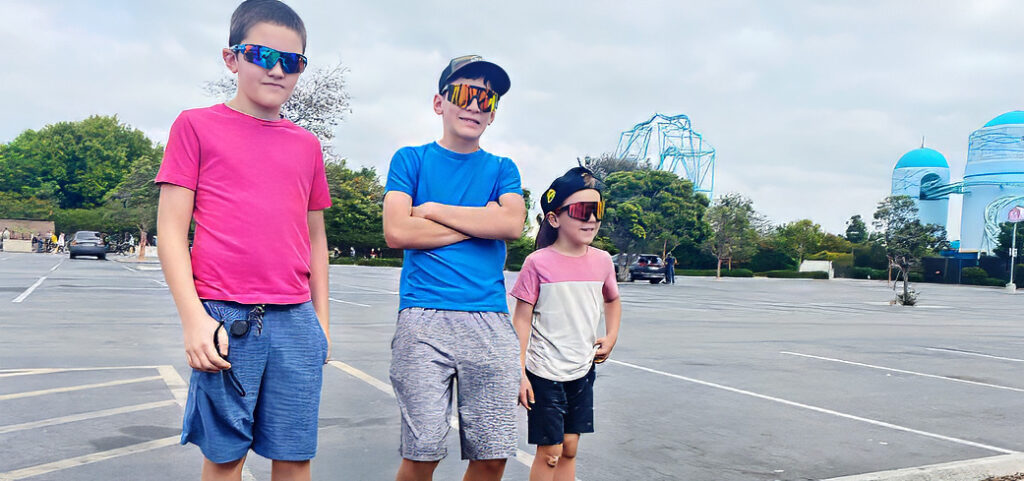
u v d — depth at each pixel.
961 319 19.44
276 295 2.40
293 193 2.49
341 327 11.38
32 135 81.75
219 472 2.37
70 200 75.38
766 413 6.17
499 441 2.83
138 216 37.06
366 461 4.34
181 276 2.28
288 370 2.41
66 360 7.45
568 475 3.51
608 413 5.98
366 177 63.56
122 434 4.71
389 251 59.75
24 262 32.19
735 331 13.41
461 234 2.87
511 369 2.88
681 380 7.68
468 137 2.96
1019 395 7.54
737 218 50.72
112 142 77.50
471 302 2.84
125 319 11.28
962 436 5.57
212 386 2.31
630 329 13.06
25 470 3.95
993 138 70.75
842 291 36.12
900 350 11.36
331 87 20.62
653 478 4.25
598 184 3.46
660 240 39.56
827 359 9.91
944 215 77.69
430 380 2.73
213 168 2.37
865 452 4.96
